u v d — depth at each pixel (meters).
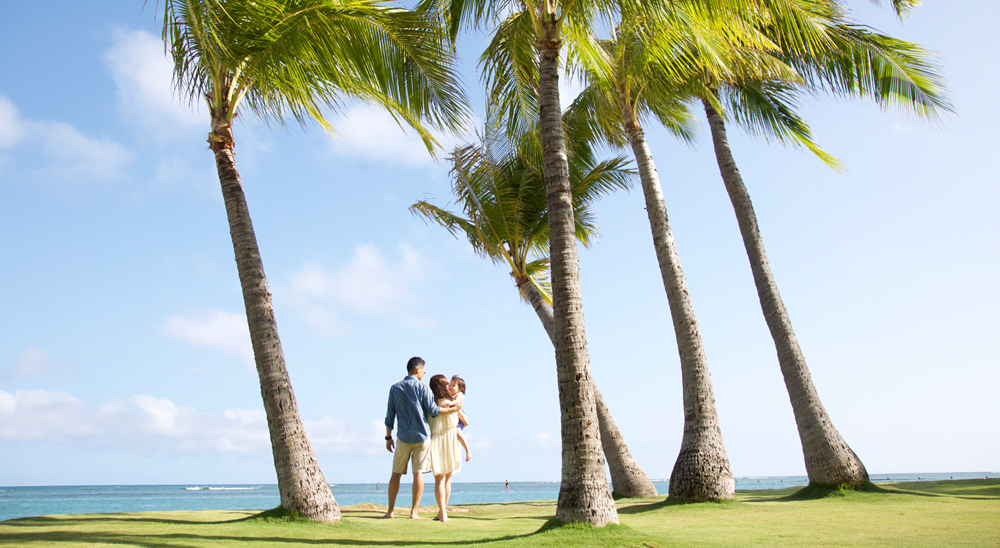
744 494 11.79
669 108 12.67
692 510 7.61
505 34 9.71
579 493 5.09
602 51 10.17
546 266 15.13
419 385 7.14
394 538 5.16
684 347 9.36
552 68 6.79
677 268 9.91
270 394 6.33
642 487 11.48
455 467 7.12
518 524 6.60
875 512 6.65
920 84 10.45
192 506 44.25
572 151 13.65
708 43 8.02
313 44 7.34
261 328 6.52
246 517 6.56
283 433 6.21
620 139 13.98
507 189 13.48
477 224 13.57
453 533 5.56
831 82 11.51
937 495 8.41
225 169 7.11
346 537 5.16
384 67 7.82
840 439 9.18
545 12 6.94
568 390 5.41
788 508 7.43
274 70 7.37
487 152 13.54
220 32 6.79
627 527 5.09
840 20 10.40
